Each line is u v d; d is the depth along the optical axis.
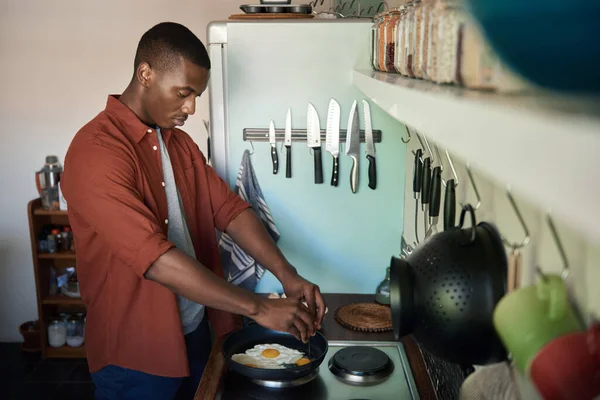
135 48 3.56
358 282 2.32
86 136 1.69
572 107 0.41
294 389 1.61
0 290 3.81
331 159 2.24
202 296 1.56
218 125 2.23
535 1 0.41
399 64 1.34
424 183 1.61
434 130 0.71
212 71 2.19
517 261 0.91
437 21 0.92
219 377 1.68
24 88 3.61
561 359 0.66
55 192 3.53
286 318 1.56
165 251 1.58
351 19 2.16
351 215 2.28
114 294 1.81
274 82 2.19
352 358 1.72
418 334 1.03
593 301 0.74
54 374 3.47
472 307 0.96
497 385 0.96
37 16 3.53
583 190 0.35
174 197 1.90
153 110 1.77
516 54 0.45
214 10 3.50
